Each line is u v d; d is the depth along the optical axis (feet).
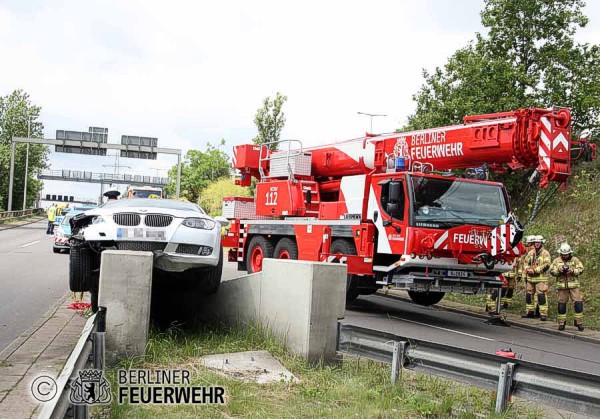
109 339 25.70
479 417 20.40
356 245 46.88
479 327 46.55
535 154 41.50
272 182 60.59
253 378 24.39
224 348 28.58
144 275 26.14
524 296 60.90
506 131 42.65
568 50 73.67
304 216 57.36
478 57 73.00
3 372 22.15
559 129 40.42
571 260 47.39
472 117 45.96
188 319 37.35
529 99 71.77
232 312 33.42
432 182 43.78
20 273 58.44
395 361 23.95
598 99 71.05
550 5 73.31
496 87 71.41
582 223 65.77
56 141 169.27
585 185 66.18
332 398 22.03
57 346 26.96
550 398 19.16
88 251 30.91
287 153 59.36
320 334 27.30
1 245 99.86
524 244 61.87
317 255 51.01
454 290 44.45
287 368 26.25
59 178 350.02
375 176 46.65
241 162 66.03
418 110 76.48
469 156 45.24
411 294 56.80
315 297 27.22
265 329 29.86
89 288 31.24
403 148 49.90
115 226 30.22
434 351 22.91
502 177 73.72
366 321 44.50
